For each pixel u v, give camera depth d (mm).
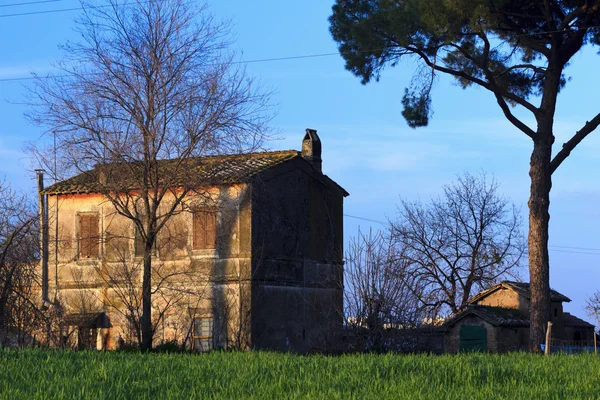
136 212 34781
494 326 44094
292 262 39656
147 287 34281
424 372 18625
